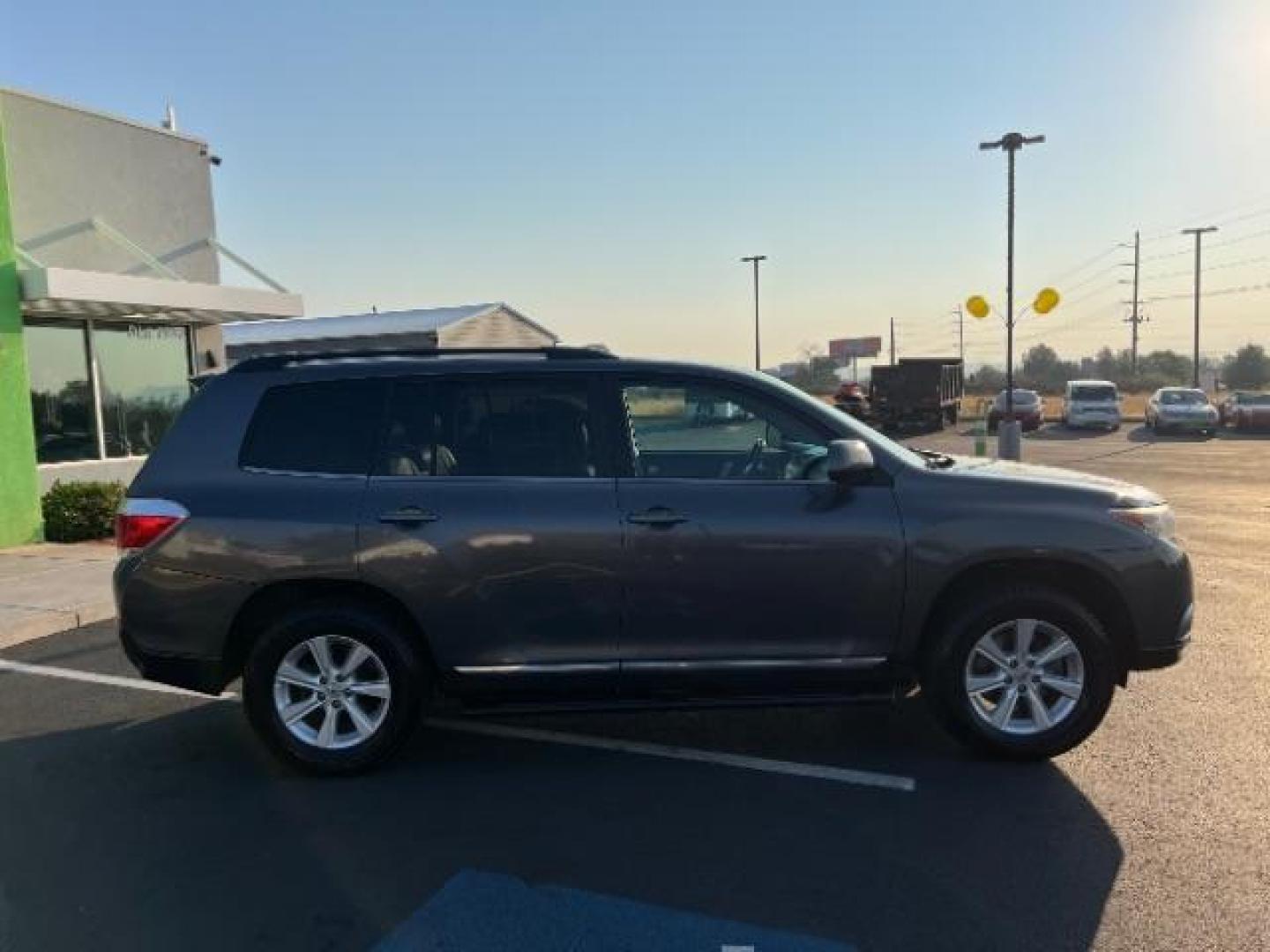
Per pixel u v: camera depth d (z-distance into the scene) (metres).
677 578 4.64
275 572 4.66
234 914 3.54
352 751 4.74
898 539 4.66
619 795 4.52
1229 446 27.45
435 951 3.28
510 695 4.77
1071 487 4.83
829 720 5.48
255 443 4.84
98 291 11.67
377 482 4.73
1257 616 7.71
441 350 5.02
